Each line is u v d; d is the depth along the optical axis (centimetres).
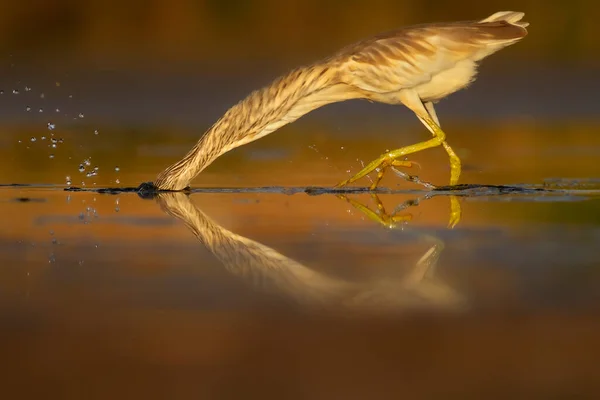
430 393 644
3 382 669
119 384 663
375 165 1479
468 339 751
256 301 861
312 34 2781
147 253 1053
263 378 671
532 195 1422
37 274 959
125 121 2305
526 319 801
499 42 1391
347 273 958
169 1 2814
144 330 778
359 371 685
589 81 2538
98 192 1494
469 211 1292
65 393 649
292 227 1199
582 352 719
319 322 799
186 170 1494
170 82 2541
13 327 788
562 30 2730
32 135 2109
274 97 1466
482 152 1925
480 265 982
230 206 1358
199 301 859
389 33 1451
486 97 2478
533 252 1037
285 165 1828
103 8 2786
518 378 670
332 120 2359
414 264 992
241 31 2792
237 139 1479
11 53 2641
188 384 662
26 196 1445
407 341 748
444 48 1404
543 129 2189
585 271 951
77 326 789
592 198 1388
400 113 2439
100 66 2606
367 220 1244
